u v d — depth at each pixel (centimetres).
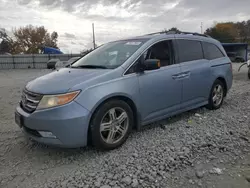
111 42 431
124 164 273
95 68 343
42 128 274
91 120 289
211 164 273
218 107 504
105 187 229
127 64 329
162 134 362
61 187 235
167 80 371
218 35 6309
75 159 293
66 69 368
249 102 562
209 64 464
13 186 240
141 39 385
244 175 250
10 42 6144
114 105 305
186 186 232
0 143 348
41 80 321
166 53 387
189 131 372
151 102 352
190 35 448
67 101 272
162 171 256
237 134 358
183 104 411
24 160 295
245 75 1279
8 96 769
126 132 325
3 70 3112
